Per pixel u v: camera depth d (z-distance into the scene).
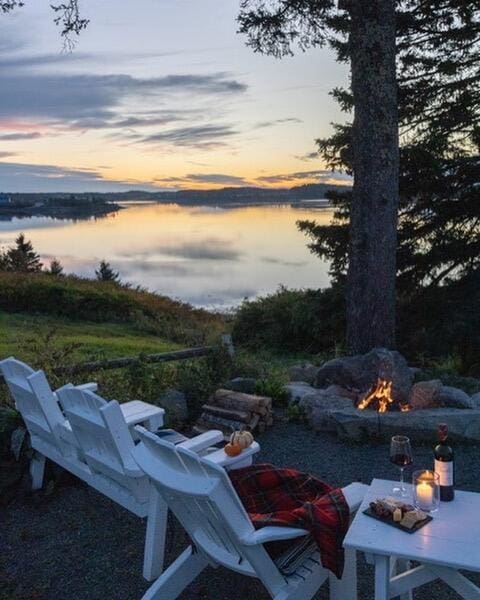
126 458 3.26
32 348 8.00
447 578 2.47
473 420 5.27
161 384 5.98
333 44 10.38
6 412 4.75
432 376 6.93
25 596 3.20
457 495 2.74
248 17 9.18
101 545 3.69
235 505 2.45
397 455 2.99
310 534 2.58
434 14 11.12
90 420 3.37
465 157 11.45
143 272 38.91
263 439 5.48
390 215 7.79
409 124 11.71
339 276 12.39
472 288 11.38
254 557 2.49
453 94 11.54
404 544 2.33
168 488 2.55
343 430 5.37
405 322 11.55
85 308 17.19
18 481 4.39
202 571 3.37
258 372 6.88
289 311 13.39
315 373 7.32
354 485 2.92
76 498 4.28
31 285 17.34
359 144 7.77
